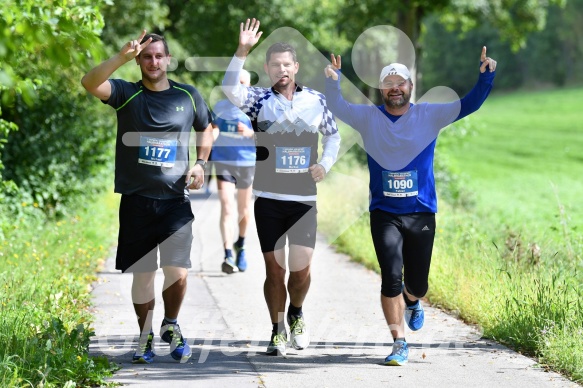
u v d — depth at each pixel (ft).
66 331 57.26
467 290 72.59
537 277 71.20
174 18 282.97
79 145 130.52
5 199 111.75
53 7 51.29
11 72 41.83
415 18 255.09
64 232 104.63
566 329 58.29
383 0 249.55
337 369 55.62
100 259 96.94
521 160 395.96
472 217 122.21
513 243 84.53
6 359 48.11
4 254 85.30
